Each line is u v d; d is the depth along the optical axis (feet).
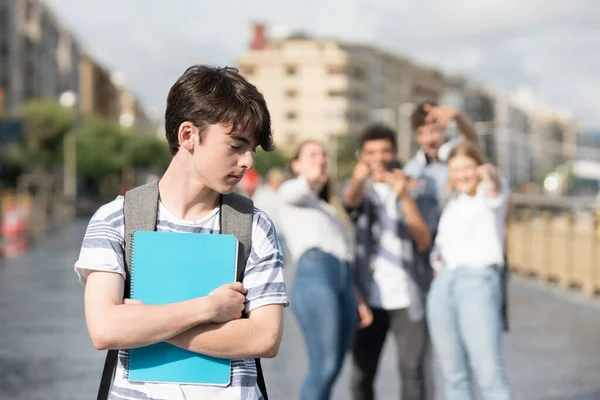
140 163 355.97
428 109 22.91
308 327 21.17
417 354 21.84
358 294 22.12
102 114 489.26
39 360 36.47
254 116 9.58
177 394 9.48
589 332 45.21
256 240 9.89
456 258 20.04
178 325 9.16
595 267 59.31
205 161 9.59
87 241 9.62
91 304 9.30
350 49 504.84
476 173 19.99
